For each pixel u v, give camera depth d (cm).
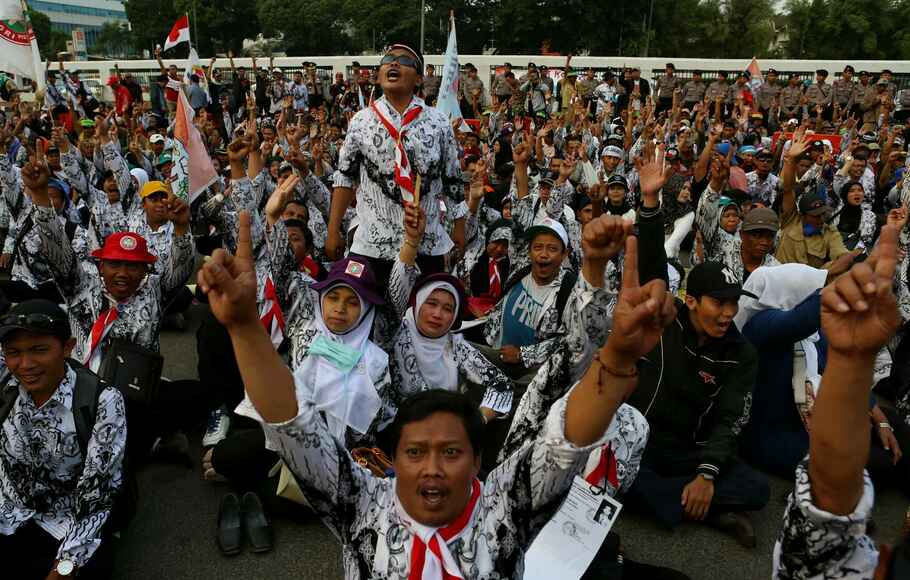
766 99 1941
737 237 547
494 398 371
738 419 365
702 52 5303
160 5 5569
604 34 4416
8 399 290
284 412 160
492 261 574
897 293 493
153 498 388
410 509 171
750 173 945
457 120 1149
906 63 2209
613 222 184
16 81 2244
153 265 401
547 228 460
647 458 382
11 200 701
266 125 1073
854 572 154
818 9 5066
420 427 168
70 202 708
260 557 343
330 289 329
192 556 342
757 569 345
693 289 367
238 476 369
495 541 174
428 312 354
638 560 348
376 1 4769
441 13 4609
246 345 155
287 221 457
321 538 359
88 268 521
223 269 148
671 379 376
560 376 201
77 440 287
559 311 459
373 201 405
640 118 1462
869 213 761
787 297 401
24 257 613
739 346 369
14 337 272
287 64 2656
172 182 569
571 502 267
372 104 402
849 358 135
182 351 605
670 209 855
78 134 1309
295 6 5162
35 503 291
